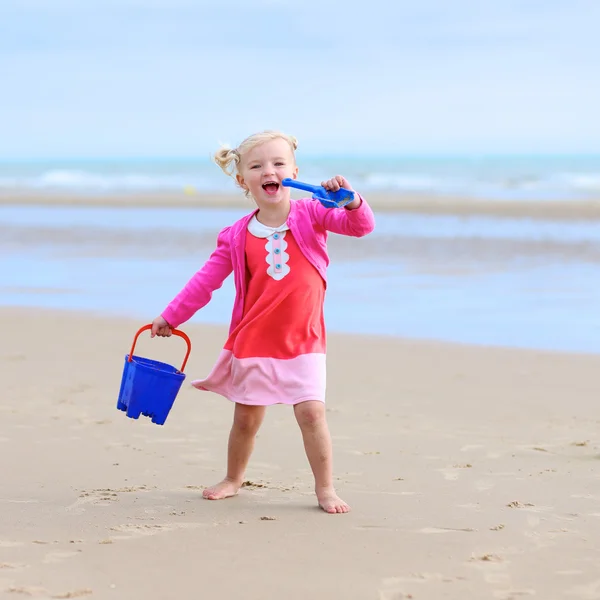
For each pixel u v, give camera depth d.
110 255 15.05
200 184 43.09
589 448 5.14
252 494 4.29
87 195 33.34
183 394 6.49
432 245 15.69
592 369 7.29
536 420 5.81
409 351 8.03
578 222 19.42
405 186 38.16
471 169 59.03
